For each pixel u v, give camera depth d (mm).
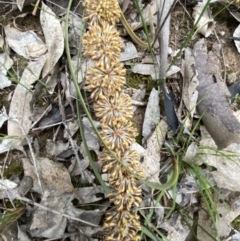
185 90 224
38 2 223
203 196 206
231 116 216
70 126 214
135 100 222
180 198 219
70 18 222
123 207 178
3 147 210
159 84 221
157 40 226
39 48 220
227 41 238
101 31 176
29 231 204
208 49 235
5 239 201
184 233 218
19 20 225
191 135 210
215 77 226
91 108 215
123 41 226
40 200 208
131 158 177
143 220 212
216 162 216
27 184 207
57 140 214
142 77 225
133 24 228
